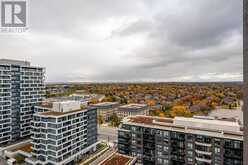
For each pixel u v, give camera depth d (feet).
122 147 273.33
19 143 322.34
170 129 238.07
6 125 322.96
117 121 555.28
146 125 254.88
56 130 243.19
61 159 250.57
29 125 360.28
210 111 640.58
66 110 277.03
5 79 320.50
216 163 211.61
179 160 232.12
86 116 300.81
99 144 350.64
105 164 235.40
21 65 350.23
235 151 202.59
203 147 218.38
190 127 236.84
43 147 250.37
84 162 273.75
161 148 244.22
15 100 338.95
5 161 279.90
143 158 256.73
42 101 384.68
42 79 384.68
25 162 271.28
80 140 286.87
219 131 221.05
